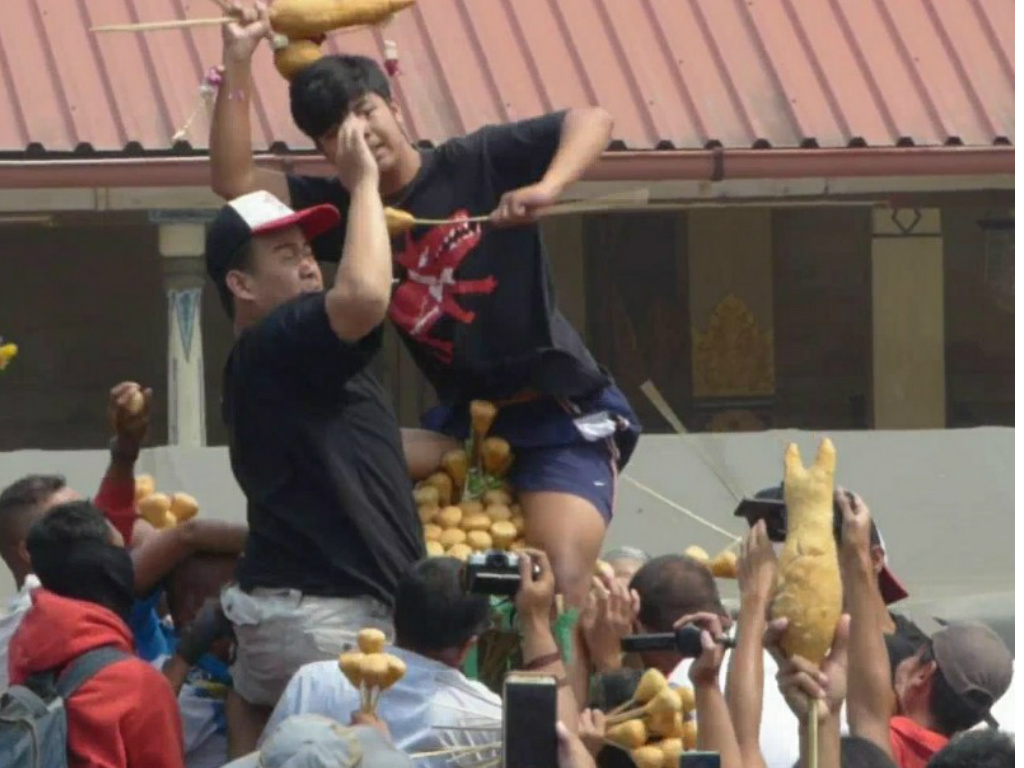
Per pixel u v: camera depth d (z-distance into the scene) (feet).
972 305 160.45
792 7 137.69
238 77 54.95
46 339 161.58
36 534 50.55
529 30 134.72
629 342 163.32
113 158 124.16
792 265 164.96
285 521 51.01
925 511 97.96
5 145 123.95
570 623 53.42
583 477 54.90
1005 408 160.15
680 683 51.62
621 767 47.03
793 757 52.70
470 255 54.24
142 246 162.50
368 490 51.06
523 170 54.49
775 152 129.18
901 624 60.44
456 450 55.47
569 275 163.12
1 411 161.27
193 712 55.11
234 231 51.60
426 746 47.78
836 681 46.09
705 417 164.25
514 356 54.70
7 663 55.01
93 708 48.83
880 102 132.67
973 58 135.95
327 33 56.49
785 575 44.98
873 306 146.41
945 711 56.24
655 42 134.92
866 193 131.44
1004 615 90.38
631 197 56.85
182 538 56.13
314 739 42.04
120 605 50.88
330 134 53.47
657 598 52.47
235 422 51.44
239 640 51.65
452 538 54.44
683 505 94.32
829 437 97.50
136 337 162.61
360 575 50.78
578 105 130.93
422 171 54.13
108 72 128.57
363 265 48.98
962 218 160.35
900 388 146.61
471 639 48.65
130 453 58.03
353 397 51.26
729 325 164.25
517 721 41.83
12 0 132.16
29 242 161.27
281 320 49.93
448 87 131.13
